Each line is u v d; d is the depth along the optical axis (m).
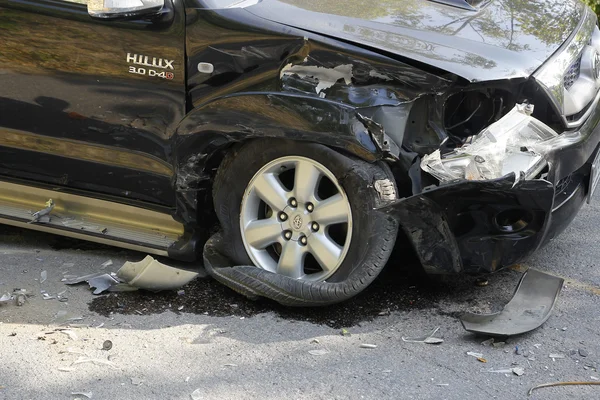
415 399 5.11
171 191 6.68
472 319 5.93
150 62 6.42
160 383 5.30
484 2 6.99
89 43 6.55
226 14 6.21
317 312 6.26
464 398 5.12
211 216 6.83
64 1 6.56
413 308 6.32
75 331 5.96
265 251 6.49
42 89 6.82
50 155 7.03
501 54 6.05
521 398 5.14
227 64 6.22
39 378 5.35
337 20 6.20
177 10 6.29
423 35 6.11
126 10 6.23
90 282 6.66
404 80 5.77
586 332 5.97
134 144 6.67
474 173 5.59
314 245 6.18
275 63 6.07
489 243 5.88
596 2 12.16
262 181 6.30
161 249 6.76
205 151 6.41
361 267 5.97
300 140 5.96
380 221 5.92
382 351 5.70
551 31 6.68
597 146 6.77
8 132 7.08
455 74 5.68
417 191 5.91
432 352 5.69
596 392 5.20
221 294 6.57
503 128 5.72
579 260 7.26
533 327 5.86
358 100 5.82
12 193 7.38
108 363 5.53
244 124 6.10
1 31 6.77
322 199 6.24
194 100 6.39
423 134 5.87
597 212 8.40
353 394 5.16
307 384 5.28
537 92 6.03
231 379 5.34
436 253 5.91
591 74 6.93
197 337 5.89
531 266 7.12
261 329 6.01
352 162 5.89
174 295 6.55
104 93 6.64
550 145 5.92
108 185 6.94
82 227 7.00
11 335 5.88
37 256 7.29
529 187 5.51
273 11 6.27
